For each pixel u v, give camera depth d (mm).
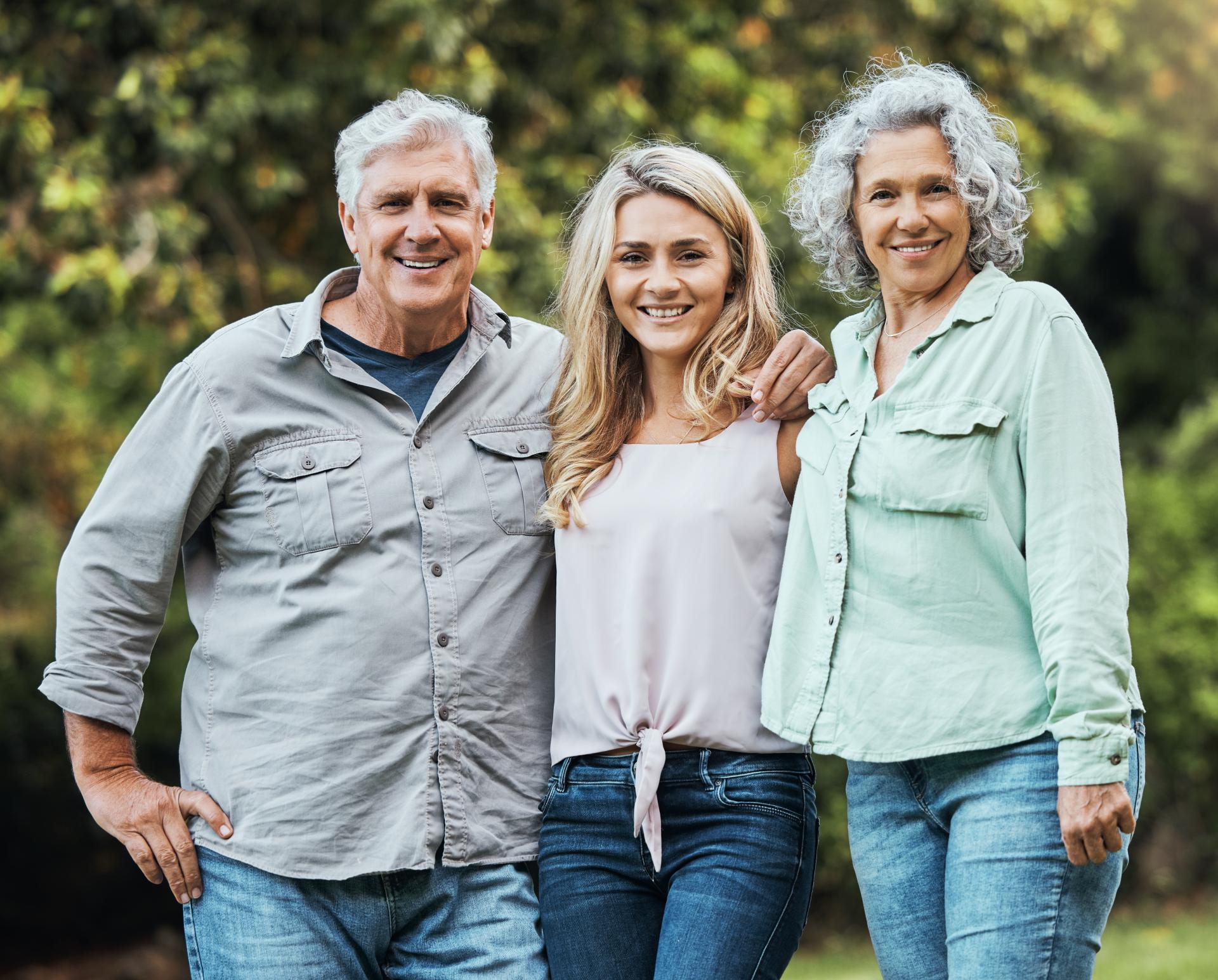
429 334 4922
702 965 4215
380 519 4711
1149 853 15477
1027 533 3967
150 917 15453
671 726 4453
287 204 11609
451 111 4914
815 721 4230
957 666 4020
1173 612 15492
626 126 11555
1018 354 4043
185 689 4891
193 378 4777
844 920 14484
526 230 10805
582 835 4551
